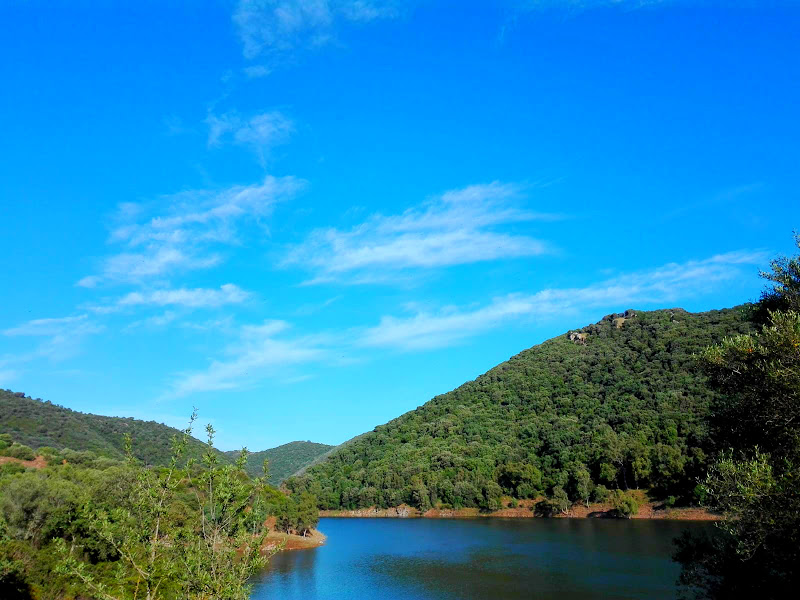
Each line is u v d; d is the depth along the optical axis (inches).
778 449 722.8
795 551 651.5
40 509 1802.4
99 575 804.0
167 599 578.9
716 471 759.7
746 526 665.0
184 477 608.1
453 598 2194.9
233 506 595.2
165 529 591.5
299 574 2815.0
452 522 5191.9
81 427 5856.3
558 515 5009.8
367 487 6520.7
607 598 2036.2
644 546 3147.1
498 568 2755.9
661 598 1988.2
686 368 6102.4
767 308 833.5
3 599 1125.7
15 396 6299.2
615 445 5088.6
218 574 564.1
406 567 2930.6
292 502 4244.6
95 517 610.5
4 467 2965.1
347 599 2251.5
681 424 4992.6
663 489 4618.6
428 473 6225.4
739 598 746.2
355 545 3887.8
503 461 6053.2
